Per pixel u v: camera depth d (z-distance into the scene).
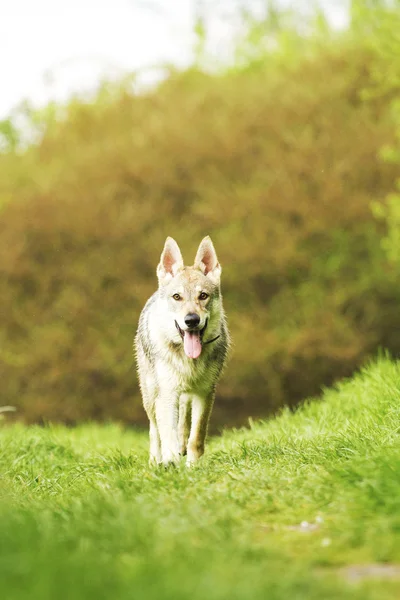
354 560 3.91
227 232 19.50
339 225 19.08
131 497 5.00
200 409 6.84
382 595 3.39
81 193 20.92
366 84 20.64
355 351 18.30
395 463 4.77
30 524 4.28
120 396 19.89
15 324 20.53
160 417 6.79
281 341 18.42
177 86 22.98
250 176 20.38
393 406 6.68
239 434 8.34
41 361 19.91
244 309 19.22
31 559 3.66
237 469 5.55
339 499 4.71
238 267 19.17
